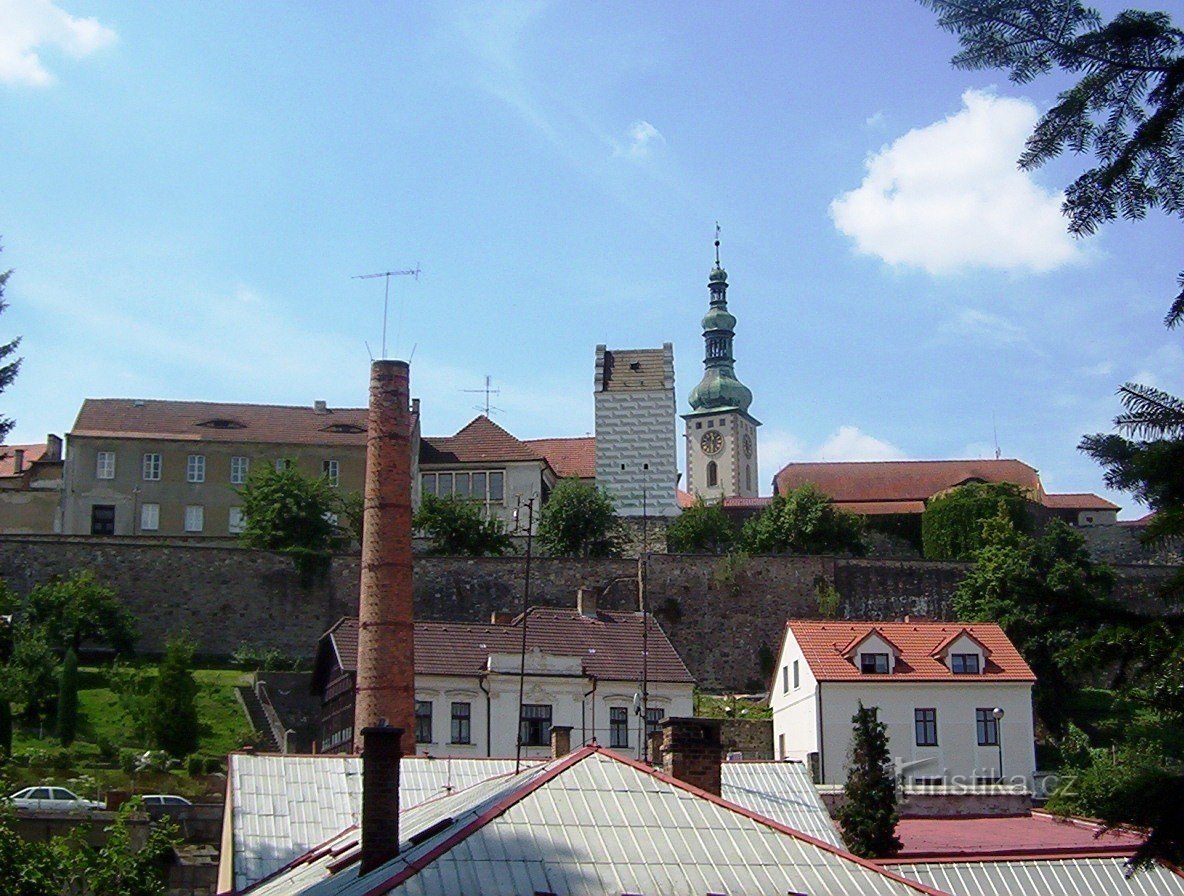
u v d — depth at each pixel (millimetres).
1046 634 18797
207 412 109812
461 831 24891
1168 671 17641
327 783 38000
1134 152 16719
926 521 113125
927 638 76875
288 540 96688
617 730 73062
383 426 62438
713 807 26828
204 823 60562
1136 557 104625
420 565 96375
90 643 87625
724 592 98125
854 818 48125
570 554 103125
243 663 90562
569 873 24266
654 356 120938
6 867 35594
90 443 104625
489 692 71562
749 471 168625
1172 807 17625
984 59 16984
